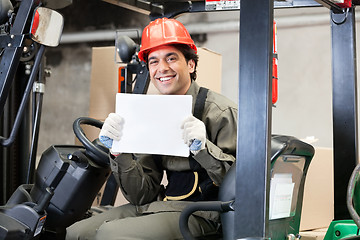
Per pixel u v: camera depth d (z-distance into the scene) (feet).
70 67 19.29
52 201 8.38
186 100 6.28
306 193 9.57
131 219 6.62
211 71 11.07
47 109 19.34
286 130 16.40
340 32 7.84
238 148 5.39
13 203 8.47
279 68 16.67
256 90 5.35
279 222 6.44
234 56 17.40
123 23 18.78
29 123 10.85
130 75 9.30
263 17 5.37
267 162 5.24
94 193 8.58
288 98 16.47
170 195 7.22
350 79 7.72
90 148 8.13
